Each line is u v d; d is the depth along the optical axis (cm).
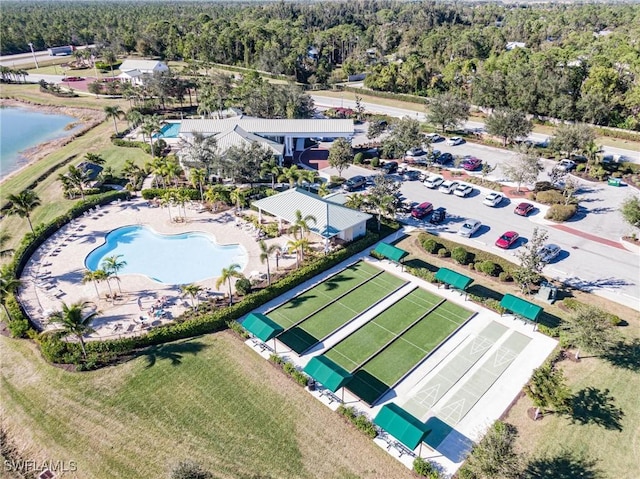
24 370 3425
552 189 6278
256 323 3597
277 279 4459
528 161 6041
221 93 10600
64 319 3312
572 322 3388
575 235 5241
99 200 6038
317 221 4803
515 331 3822
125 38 16862
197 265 4822
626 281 4409
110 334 3759
